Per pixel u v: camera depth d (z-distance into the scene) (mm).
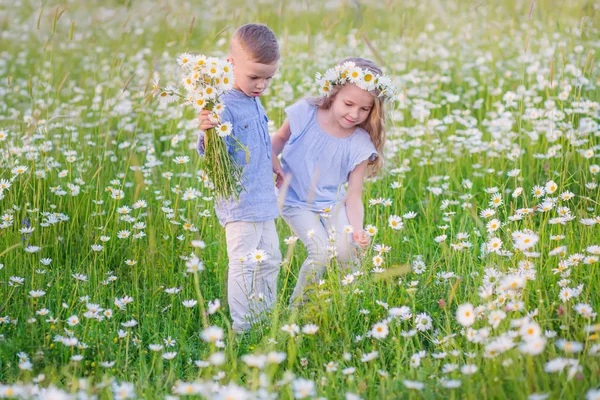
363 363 2688
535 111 4988
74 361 2607
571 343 2275
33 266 3322
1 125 5504
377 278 2834
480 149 4859
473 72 6957
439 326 2900
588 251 3074
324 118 3500
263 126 3234
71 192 4090
